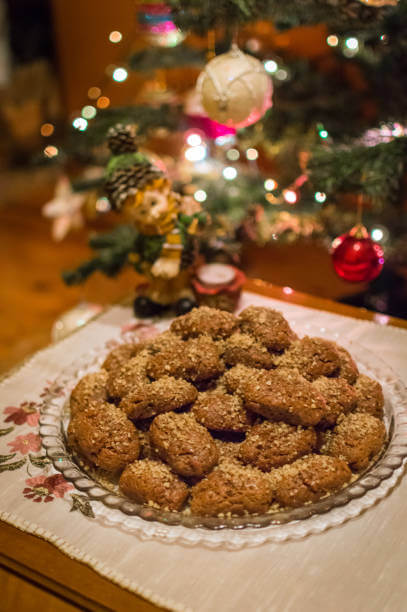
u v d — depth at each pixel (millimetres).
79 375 830
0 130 2232
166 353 750
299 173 1321
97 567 626
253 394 694
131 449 697
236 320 794
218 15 915
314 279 1671
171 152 1907
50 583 625
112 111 1229
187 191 1151
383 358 876
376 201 974
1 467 724
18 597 639
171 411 713
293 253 1801
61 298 1670
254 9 905
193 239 956
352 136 1145
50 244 1926
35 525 661
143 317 980
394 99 1131
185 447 675
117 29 2113
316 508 641
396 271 1438
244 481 655
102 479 705
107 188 891
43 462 729
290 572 620
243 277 987
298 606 595
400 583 610
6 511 675
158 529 639
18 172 2277
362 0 854
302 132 1248
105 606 606
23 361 885
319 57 1394
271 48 1454
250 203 1267
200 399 724
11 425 777
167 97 1361
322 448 716
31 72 2229
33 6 2199
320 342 766
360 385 762
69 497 681
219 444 712
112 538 649
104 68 2207
